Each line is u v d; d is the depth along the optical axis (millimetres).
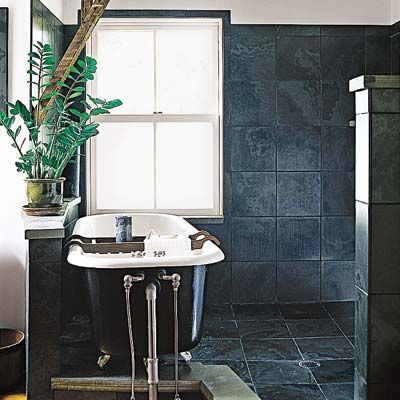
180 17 3820
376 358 2100
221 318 3604
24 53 3021
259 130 3879
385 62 3900
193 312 2566
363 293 2131
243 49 3854
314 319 3578
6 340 2920
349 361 2910
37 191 2695
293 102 3883
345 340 3205
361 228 2139
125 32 3918
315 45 3879
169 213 3953
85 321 3510
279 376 2729
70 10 3807
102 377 2514
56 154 2904
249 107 3871
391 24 3891
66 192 3678
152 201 3967
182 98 3947
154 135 3947
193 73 3938
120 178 3953
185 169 3963
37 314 2504
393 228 2078
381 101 2051
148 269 2488
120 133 3934
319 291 3930
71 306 3541
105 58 3924
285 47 3867
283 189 3898
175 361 2479
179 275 2508
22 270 3023
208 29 3924
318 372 2775
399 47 3781
